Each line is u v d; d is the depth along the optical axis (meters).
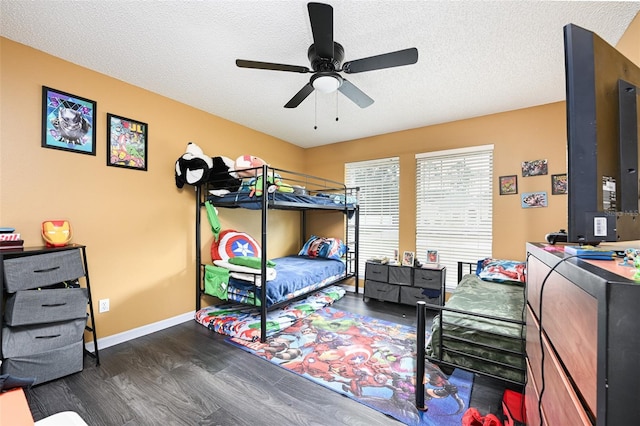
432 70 2.27
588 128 0.71
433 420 1.54
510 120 3.10
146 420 1.53
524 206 3.01
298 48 2.03
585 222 0.72
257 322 2.78
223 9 1.64
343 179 4.43
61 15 1.69
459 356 1.63
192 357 2.23
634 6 1.56
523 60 2.12
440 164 3.54
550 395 0.83
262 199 2.55
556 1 1.54
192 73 2.39
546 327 0.90
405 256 3.62
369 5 1.58
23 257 1.77
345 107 3.06
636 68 0.84
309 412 1.60
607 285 0.48
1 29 1.81
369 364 2.13
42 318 1.79
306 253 4.30
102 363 2.11
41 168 2.05
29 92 2.00
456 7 1.60
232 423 1.52
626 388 0.47
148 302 2.69
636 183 0.77
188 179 2.82
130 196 2.57
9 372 1.69
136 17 1.71
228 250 3.27
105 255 2.40
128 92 2.55
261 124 3.66
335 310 3.37
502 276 2.62
